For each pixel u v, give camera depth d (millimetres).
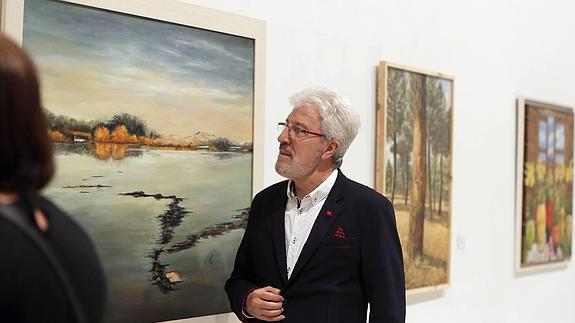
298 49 3879
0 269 1187
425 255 4578
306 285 2883
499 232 5402
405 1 4586
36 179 1290
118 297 3021
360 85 4254
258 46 3568
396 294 2869
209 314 3354
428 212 4605
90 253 1381
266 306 2842
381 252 2877
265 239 3012
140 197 3092
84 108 2910
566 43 6227
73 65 2881
